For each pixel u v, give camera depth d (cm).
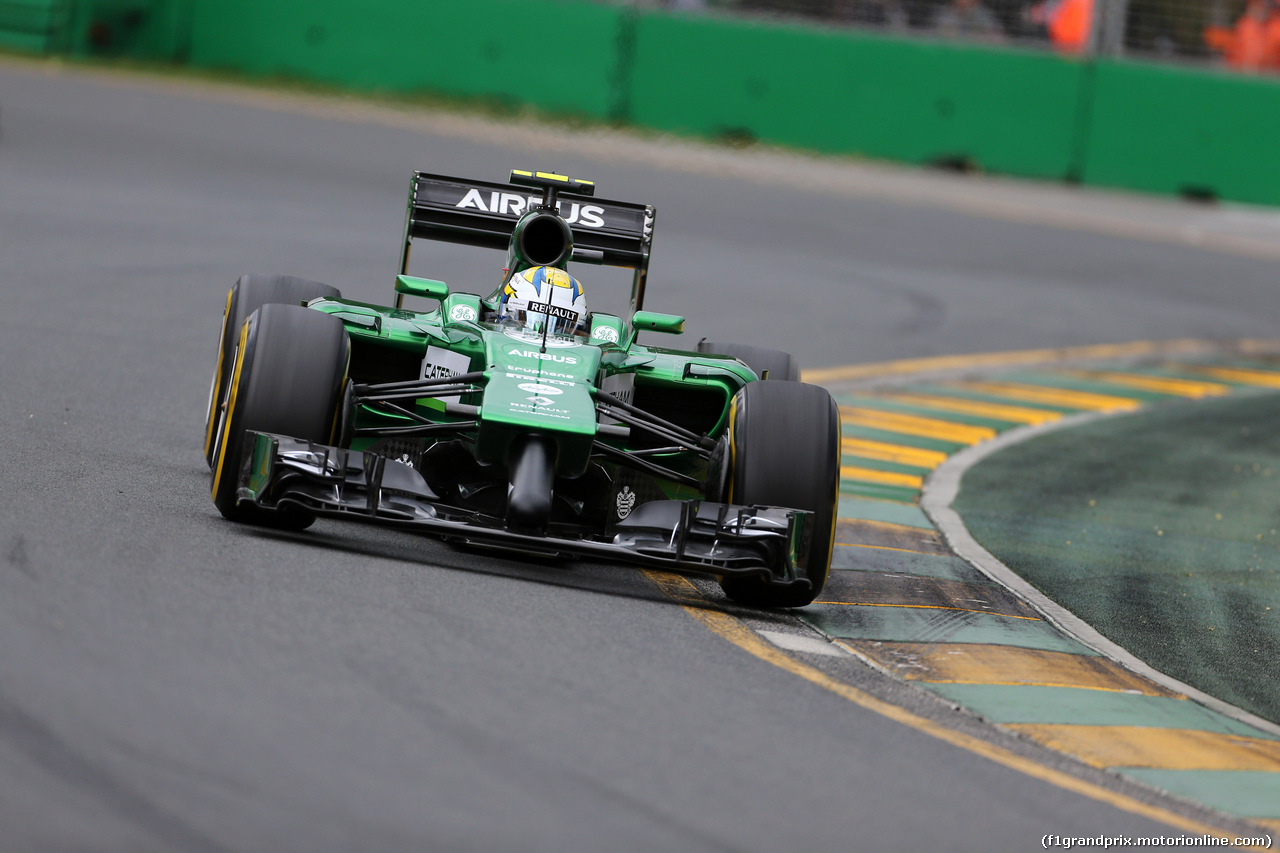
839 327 5312
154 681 1430
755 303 5475
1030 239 7712
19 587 1627
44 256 4534
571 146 8781
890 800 1448
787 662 1906
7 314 3697
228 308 2445
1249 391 5228
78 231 5006
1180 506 3494
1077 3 9744
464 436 2194
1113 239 8012
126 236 5050
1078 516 3269
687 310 5203
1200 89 9562
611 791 1355
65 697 1362
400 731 1410
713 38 9775
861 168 9444
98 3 10094
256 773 1279
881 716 1733
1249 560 3031
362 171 7094
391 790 1286
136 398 3064
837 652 2016
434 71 10000
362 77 10031
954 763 1598
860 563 2602
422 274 5078
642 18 9812
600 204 2659
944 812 1440
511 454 2066
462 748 1395
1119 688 2038
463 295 2414
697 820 1323
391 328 2309
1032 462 3819
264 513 2081
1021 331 5750
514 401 2061
